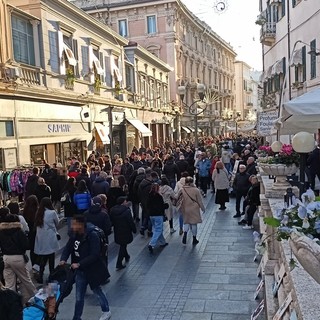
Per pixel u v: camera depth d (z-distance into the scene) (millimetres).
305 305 2627
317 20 17906
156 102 38656
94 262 6621
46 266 9578
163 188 12500
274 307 5031
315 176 13609
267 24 27812
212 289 7965
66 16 21219
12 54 16328
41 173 14508
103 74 25969
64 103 20641
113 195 12242
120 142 29375
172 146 31766
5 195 14141
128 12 45625
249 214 12492
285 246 3760
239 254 10102
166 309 7184
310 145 5797
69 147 21234
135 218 13914
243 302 7309
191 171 20328
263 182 8375
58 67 20188
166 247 11016
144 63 35281
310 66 18906
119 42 29500
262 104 33594
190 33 52812
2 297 3879
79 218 6590
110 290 8148
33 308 5234
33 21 18156
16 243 7102
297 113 6430
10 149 15984
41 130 18375
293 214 2916
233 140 37500
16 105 16469
